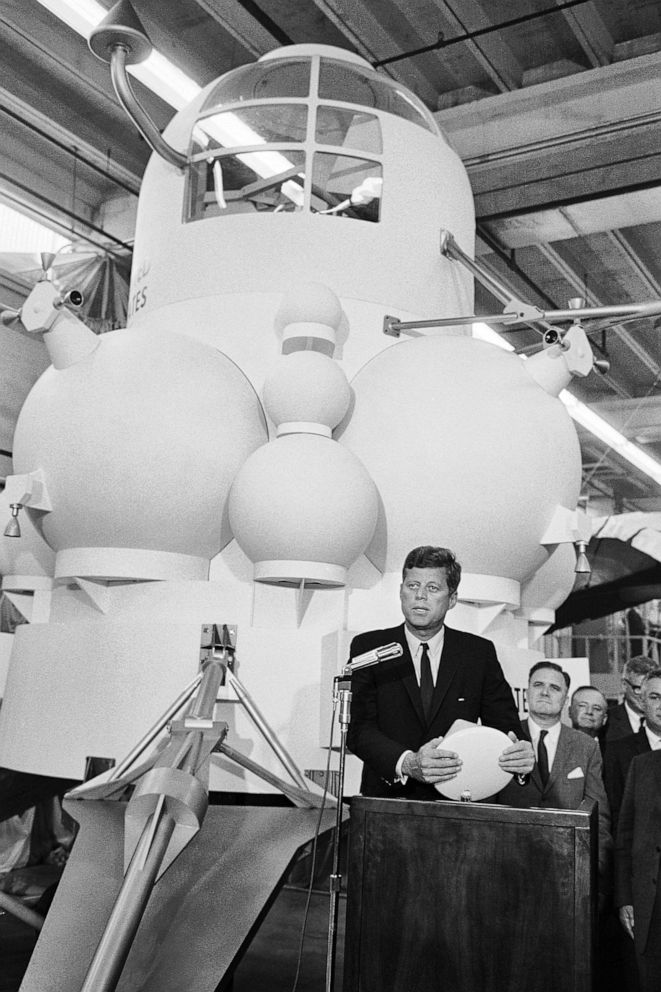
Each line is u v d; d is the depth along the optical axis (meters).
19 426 6.48
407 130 7.56
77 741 6.09
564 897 3.32
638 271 14.21
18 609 7.19
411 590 4.12
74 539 6.27
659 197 11.23
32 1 9.64
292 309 6.60
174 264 7.29
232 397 6.41
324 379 6.15
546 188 11.44
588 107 10.27
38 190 12.12
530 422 6.39
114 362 6.22
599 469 19.00
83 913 4.33
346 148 7.33
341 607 6.21
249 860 4.75
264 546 5.89
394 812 3.53
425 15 9.92
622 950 5.33
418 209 7.43
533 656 6.86
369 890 3.50
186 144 7.59
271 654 5.96
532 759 3.73
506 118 10.64
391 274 7.20
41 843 10.53
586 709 7.32
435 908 3.43
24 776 7.44
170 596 6.25
